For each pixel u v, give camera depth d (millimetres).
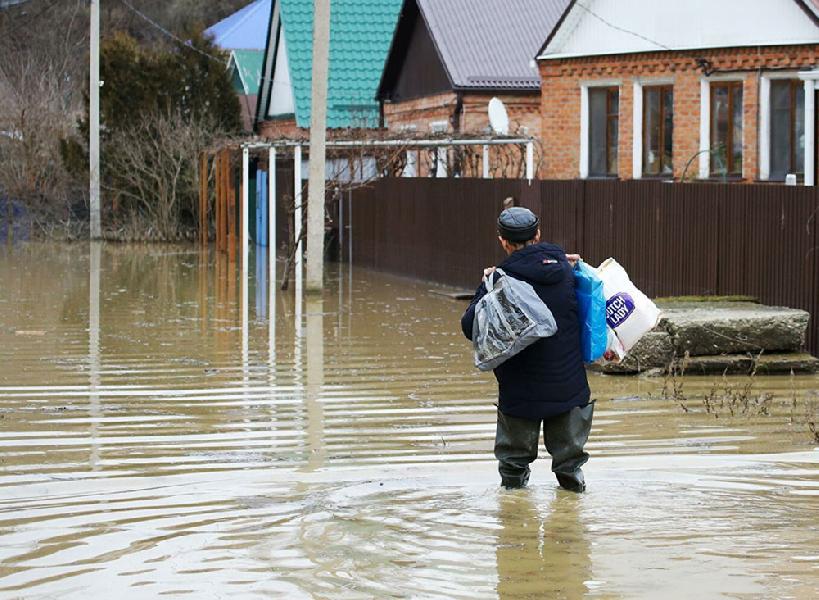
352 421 14680
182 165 49781
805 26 29438
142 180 49781
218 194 44062
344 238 39250
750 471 12008
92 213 48750
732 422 14508
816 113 27000
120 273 35250
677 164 32125
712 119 31516
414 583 8633
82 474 12086
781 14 29875
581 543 9523
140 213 50562
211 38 54688
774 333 18016
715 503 10727
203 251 44406
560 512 10406
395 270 34938
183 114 50906
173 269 36656
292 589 8555
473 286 29906
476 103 39531
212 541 9711
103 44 52719
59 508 10797
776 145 30234
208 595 8461
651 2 32500
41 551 9516
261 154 42938
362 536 9781
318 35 28453
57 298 28547
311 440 13648
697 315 18188
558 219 25922
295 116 49688
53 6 78312
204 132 49562
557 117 35094
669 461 12469
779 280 19453
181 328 23281
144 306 27016
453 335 22234
